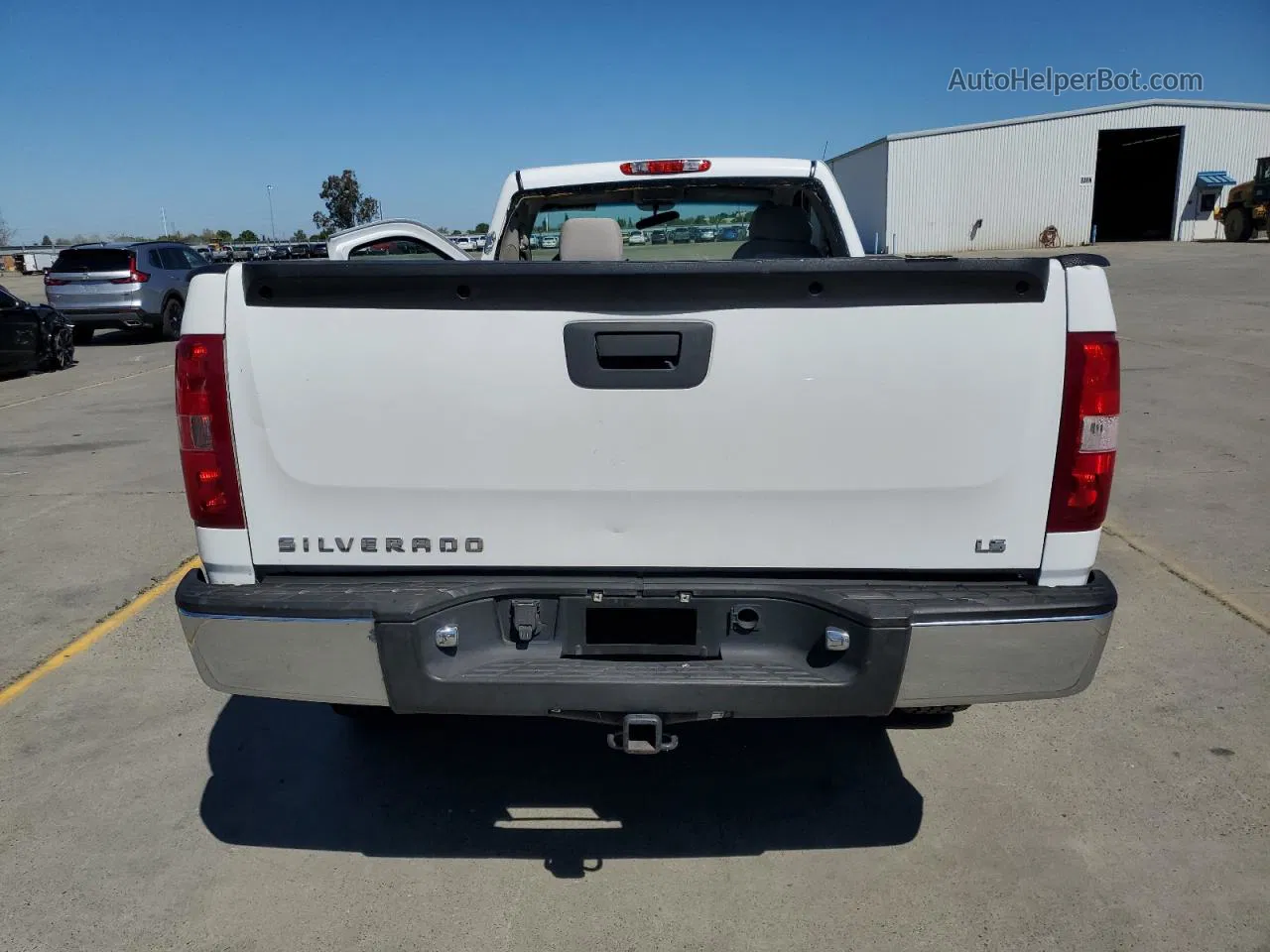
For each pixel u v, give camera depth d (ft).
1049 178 135.44
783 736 12.25
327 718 12.92
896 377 8.10
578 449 8.32
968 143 133.69
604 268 7.84
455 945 8.75
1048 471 8.23
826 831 10.32
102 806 10.94
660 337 8.09
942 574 8.52
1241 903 9.06
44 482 25.11
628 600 8.48
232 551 8.64
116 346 60.03
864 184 147.95
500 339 8.15
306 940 8.83
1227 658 13.94
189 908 9.26
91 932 8.94
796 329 8.05
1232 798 10.69
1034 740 12.01
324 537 8.61
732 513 8.43
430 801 10.99
